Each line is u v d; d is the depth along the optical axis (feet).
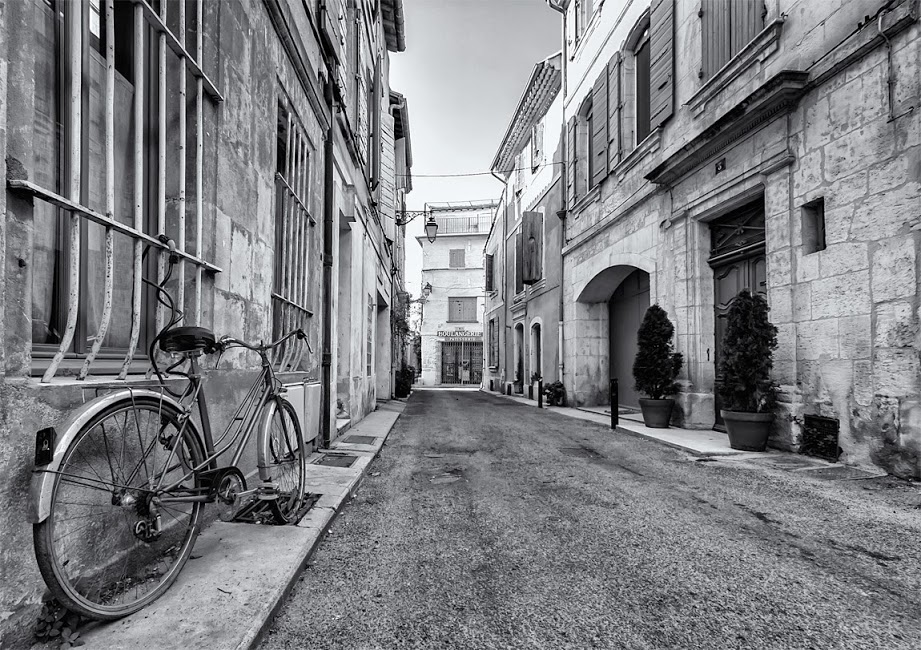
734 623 6.72
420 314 109.70
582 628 6.57
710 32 24.54
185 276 9.02
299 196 16.71
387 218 49.98
